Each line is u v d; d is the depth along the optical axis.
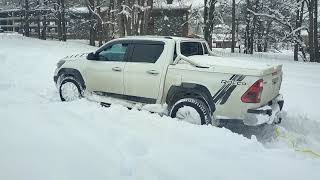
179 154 4.74
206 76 6.89
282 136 6.89
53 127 5.49
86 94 8.48
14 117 5.85
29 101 8.34
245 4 37.78
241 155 4.90
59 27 37.25
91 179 3.93
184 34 34.75
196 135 5.58
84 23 37.94
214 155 4.81
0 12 47.78
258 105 6.54
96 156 4.49
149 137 5.34
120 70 7.86
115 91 8.02
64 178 3.90
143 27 25.50
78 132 5.35
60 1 36.59
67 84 8.69
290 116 8.45
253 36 37.78
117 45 8.08
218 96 6.75
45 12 38.69
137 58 7.75
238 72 6.60
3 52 15.46
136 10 25.00
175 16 34.75
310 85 12.32
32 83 11.12
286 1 33.94
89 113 6.47
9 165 4.09
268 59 24.80
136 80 7.66
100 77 8.20
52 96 9.34
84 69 8.47
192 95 7.13
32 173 3.95
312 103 9.83
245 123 6.57
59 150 4.59
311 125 7.95
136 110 6.92
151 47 7.62
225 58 7.70
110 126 5.72
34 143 4.76
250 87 6.48
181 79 7.12
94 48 23.45
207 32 30.84
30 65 13.71
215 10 31.80
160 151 4.80
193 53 8.11
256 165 4.58
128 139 5.12
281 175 4.32
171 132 5.64
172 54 7.39
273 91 7.26
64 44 24.44
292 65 20.52
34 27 43.84
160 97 7.43
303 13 33.56
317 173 4.44
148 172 4.17
